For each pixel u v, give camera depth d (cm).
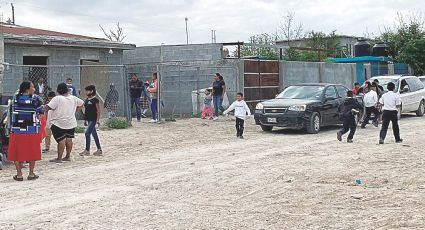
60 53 2309
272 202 814
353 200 812
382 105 1491
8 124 1109
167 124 2105
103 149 1452
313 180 971
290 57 3709
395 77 2375
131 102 2222
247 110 1683
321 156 1259
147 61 2842
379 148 1377
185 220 720
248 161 1208
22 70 2169
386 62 3531
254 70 2577
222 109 2355
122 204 814
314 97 1847
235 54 3444
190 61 2544
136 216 743
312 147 1430
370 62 3356
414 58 3788
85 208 791
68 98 1243
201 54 2731
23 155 1021
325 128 1969
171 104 2673
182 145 1528
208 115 2316
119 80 2550
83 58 2408
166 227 689
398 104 1470
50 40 2211
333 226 677
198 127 1991
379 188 892
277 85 2711
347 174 1019
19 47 2155
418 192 854
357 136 1683
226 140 1631
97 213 762
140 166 1175
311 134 1772
